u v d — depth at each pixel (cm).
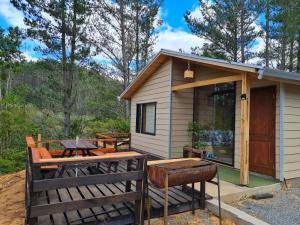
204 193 407
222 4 1502
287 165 541
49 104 1496
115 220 340
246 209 410
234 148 644
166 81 780
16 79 1784
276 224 356
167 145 757
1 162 873
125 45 1611
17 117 1073
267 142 571
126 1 1560
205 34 1533
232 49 1516
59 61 1402
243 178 486
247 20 1480
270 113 567
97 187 445
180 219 373
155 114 839
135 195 344
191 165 343
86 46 1440
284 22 1400
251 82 614
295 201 452
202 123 757
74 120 1545
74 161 308
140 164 350
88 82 1780
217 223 363
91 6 1459
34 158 329
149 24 1588
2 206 446
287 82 538
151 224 355
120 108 1802
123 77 1633
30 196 293
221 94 695
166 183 313
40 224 319
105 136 858
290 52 1484
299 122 571
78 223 322
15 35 1330
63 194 407
